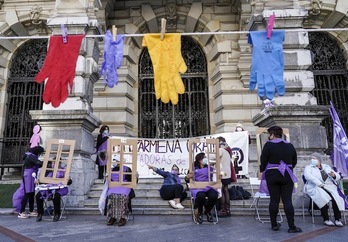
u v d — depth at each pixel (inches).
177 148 401.7
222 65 531.2
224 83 523.5
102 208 248.2
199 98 568.4
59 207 261.6
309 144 311.6
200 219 241.9
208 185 247.6
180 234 201.2
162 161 398.0
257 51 272.8
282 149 212.2
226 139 385.4
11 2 553.9
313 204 258.5
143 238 189.9
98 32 379.6
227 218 266.8
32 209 288.8
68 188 294.4
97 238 190.9
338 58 550.0
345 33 542.6
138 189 345.7
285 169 207.2
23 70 566.6
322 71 542.9
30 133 536.1
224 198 276.2
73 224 242.1
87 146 341.1
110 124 515.5
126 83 531.2
